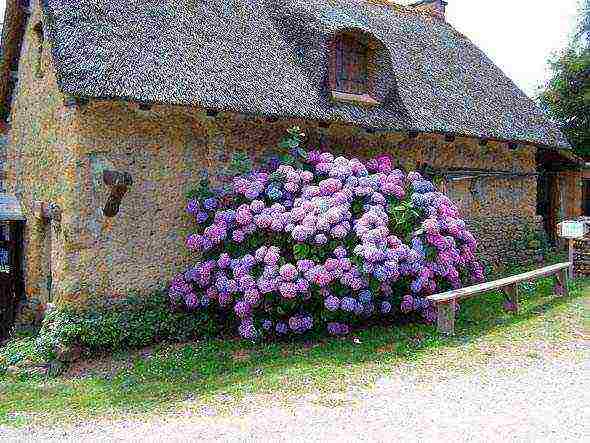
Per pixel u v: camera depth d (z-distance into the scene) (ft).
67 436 15.12
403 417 15.49
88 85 21.70
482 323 25.14
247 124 27.58
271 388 18.03
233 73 26.32
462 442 13.96
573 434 14.35
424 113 32.42
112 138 24.09
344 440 14.15
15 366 20.84
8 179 34.17
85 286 23.61
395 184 26.03
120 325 22.66
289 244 23.52
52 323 22.61
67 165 23.77
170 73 24.23
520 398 16.75
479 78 41.19
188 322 24.11
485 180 39.11
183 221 25.95
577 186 50.37
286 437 14.42
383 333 23.91
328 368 19.75
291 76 28.45
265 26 31.07
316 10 32.58
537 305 28.50
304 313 22.93
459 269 26.61
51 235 26.30
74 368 21.18
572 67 51.70
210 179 26.58
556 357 20.51
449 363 19.99
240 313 22.58
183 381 19.16
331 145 30.55
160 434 14.93
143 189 24.88
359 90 31.65
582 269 37.17
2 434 15.44
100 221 23.91
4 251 31.73
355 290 22.44
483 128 35.29
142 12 26.89
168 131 25.48
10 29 30.71
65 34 23.36
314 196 24.47
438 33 44.34
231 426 15.24
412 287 23.82
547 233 51.31
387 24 39.75
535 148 42.75
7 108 34.76
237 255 23.95
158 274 25.32
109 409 16.98
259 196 25.09
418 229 24.25
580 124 52.44
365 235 22.53
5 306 30.55
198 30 27.84
